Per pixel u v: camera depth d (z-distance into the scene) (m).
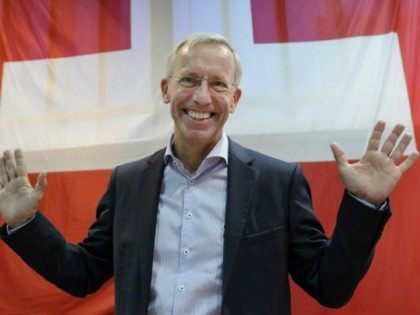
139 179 1.12
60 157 1.89
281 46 1.83
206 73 1.03
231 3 1.88
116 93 1.90
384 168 0.91
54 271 1.09
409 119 1.69
